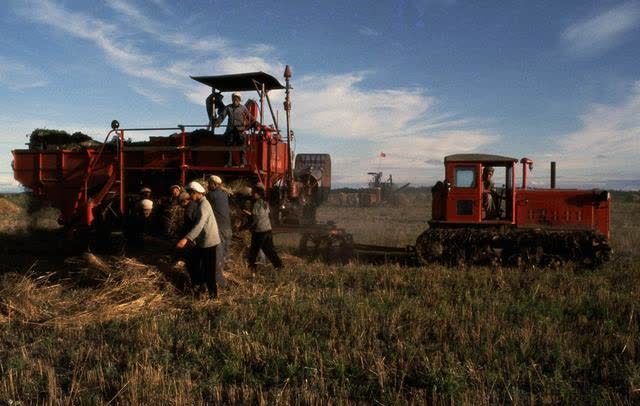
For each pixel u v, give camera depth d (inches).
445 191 413.1
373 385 167.6
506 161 404.8
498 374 171.8
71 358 191.6
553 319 235.1
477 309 250.4
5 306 253.9
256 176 435.2
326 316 240.5
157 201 414.9
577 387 166.1
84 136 537.6
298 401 155.2
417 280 327.0
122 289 281.4
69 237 475.8
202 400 157.2
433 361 181.3
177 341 208.8
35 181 493.4
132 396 156.6
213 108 462.6
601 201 392.8
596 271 360.5
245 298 278.1
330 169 573.3
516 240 386.3
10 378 167.3
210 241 281.6
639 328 221.3
